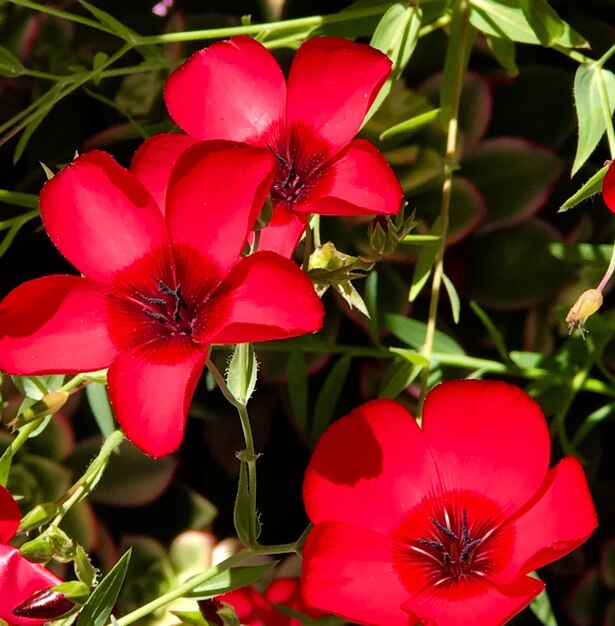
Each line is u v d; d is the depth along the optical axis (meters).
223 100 0.32
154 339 0.31
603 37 0.37
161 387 0.31
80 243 0.31
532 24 0.35
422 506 0.32
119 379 0.31
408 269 0.37
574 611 0.37
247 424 0.32
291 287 0.30
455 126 0.36
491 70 0.37
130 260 0.31
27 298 0.31
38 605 0.32
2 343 0.31
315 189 0.32
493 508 0.32
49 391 0.35
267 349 0.36
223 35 0.36
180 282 0.31
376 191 0.32
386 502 0.32
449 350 0.36
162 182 0.32
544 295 0.37
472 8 0.35
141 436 0.30
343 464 0.32
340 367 0.36
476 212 0.37
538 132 0.37
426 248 0.36
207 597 0.33
